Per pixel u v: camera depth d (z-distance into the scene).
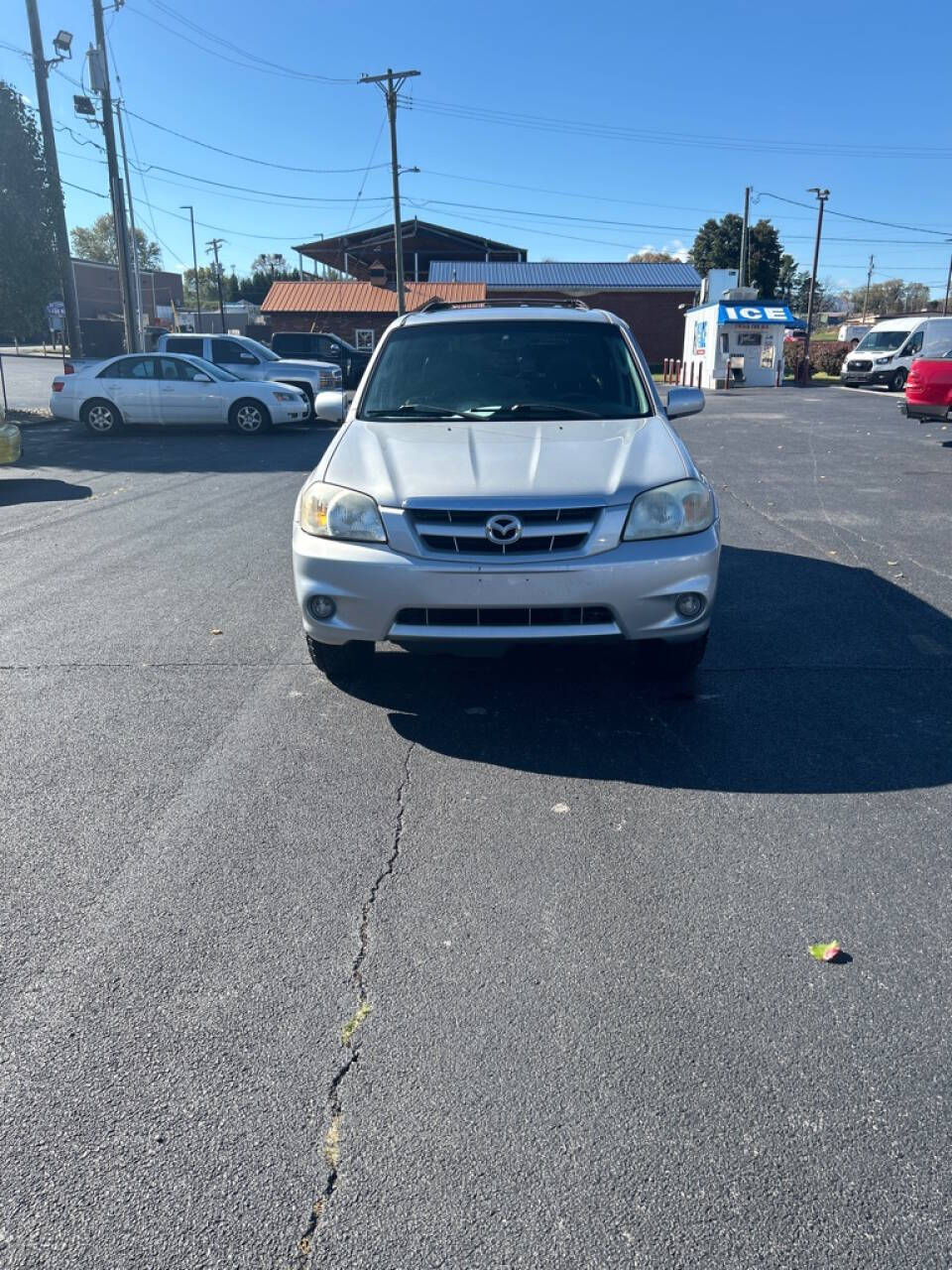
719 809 3.69
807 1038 2.52
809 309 40.62
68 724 4.52
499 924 3.01
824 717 4.52
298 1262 1.94
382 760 4.13
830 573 7.19
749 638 5.71
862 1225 2.00
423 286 47.75
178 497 10.59
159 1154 2.19
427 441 4.67
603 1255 1.94
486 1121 2.27
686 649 4.61
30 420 19.19
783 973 2.77
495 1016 2.61
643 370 5.43
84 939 2.96
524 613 4.11
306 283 48.06
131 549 8.09
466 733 4.39
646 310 49.50
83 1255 1.95
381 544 4.16
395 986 2.73
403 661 5.31
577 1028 2.56
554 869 3.31
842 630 5.85
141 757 4.17
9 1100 2.34
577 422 4.96
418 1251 1.96
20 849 3.45
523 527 4.04
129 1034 2.56
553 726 4.45
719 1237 1.98
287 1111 2.30
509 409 5.15
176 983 2.75
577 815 3.66
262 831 3.57
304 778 3.98
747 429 18.25
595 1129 2.24
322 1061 2.46
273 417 17.05
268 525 9.02
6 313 17.70
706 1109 2.29
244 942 2.94
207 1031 2.57
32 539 8.50
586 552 4.06
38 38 20.19
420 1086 2.37
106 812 3.71
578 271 50.66
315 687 4.96
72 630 5.93
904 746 4.20
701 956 2.85
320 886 3.22
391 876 3.28
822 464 12.93
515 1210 2.04
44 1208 2.06
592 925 3.00
